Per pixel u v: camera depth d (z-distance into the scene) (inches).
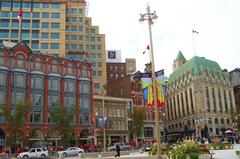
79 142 2753.4
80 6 4328.3
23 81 2527.1
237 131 3545.8
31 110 2509.8
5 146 2255.2
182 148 1089.4
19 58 2546.8
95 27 4343.0
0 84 2400.3
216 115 4315.9
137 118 3206.2
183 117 4608.8
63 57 2819.9
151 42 1075.9
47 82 2655.0
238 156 1182.3
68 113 2399.1
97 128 2940.5
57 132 2447.1
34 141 2479.1
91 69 3002.0
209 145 1905.8
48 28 3777.1
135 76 3631.9
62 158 1648.6
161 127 3860.7
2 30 3644.2
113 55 4950.8
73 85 2824.8
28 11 3782.0
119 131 3142.2
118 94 3735.2
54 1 3878.0
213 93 4466.0
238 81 5128.0
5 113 2155.5
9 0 3757.4
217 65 4857.3
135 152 2117.4
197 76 4384.8
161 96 1095.6
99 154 1679.4
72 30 4220.0
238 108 4389.8
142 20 1106.1
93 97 2960.1
